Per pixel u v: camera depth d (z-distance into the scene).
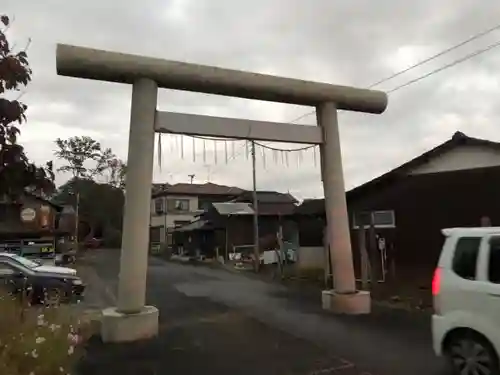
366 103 10.29
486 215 11.95
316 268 19.67
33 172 3.27
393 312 9.80
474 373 4.71
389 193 14.39
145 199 7.85
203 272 22.92
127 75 8.07
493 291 4.57
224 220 31.22
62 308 8.23
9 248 22.80
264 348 6.70
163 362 5.98
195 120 8.59
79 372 5.53
